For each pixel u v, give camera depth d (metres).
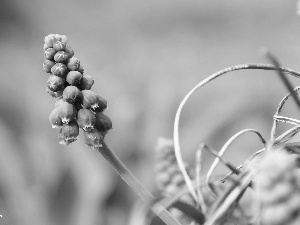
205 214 0.20
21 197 0.62
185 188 0.22
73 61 0.22
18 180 0.65
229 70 0.22
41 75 0.85
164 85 0.81
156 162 0.26
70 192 0.60
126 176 0.21
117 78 0.85
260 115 0.73
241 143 0.64
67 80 0.22
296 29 0.89
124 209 0.56
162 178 0.26
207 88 0.79
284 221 0.13
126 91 0.81
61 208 0.60
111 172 0.60
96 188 0.58
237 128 0.70
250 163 0.18
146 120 0.74
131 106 0.76
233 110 0.73
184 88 0.81
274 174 0.14
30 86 0.83
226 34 0.89
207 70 0.87
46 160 0.67
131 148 0.70
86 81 0.22
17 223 0.61
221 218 0.17
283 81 0.17
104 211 0.56
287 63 0.87
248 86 0.77
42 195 0.62
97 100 0.22
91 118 0.21
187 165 0.27
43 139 0.73
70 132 0.21
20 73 0.85
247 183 0.17
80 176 0.61
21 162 0.67
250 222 0.20
